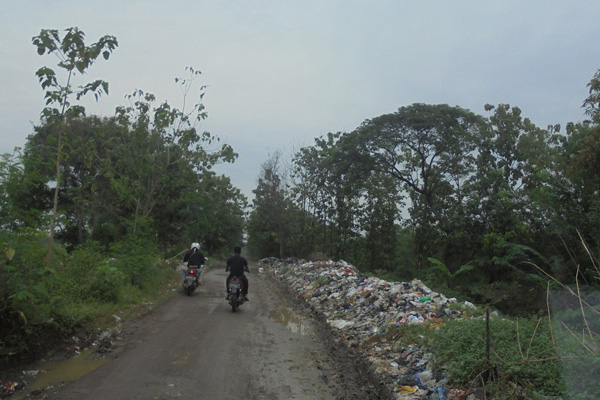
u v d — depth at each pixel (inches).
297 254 1360.7
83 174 886.4
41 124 526.0
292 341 333.1
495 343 216.7
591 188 566.3
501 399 180.7
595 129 539.5
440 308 357.1
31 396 208.1
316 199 1293.1
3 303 242.2
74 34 355.9
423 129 990.4
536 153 844.6
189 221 1195.9
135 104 717.9
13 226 275.6
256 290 674.8
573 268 550.9
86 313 332.2
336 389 229.3
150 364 260.8
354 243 1264.8
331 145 1291.8
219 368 256.7
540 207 664.4
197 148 764.6
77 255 406.0
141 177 714.2
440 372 225.5
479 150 976.3
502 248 778.8
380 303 408.8
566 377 157.9
